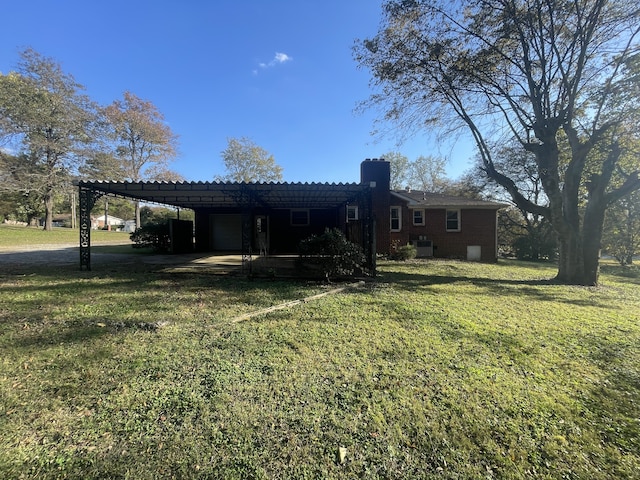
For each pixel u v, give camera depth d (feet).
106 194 35.37
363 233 33.83
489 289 25.70
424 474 6.16
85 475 5.86
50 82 86.43
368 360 11.14
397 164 125.08
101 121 98.12
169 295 20.68
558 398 8.95
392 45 30.30
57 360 10.61
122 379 9.43
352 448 6.81
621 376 10.41
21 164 86.12
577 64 27.30
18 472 5.88
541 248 63.10
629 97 26.12
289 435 7.13
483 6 27.66
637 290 27.89
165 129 118.21
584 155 29.17
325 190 31.99
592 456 6.75
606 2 24.64
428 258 52.21
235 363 10.64
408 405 8.41
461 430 7.47
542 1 25.89
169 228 53.83
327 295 21.71
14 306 17.25
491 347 12.66
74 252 49.85
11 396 8.39
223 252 55.77
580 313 18.48
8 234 77.77
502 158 72.79
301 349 11.95
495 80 31.91
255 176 136.05
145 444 6.73
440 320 16.12
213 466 6.17
